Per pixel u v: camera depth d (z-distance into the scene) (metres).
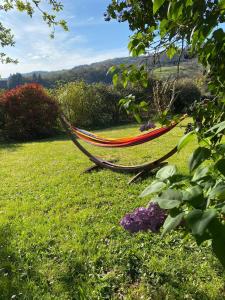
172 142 11.15
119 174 6.90
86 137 7.22
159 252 3.61
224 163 1.31
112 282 3.17
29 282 3.22
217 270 3.21
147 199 5.25
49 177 7.32
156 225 1.76
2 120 16.72
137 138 6.18
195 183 1.43
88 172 7.34
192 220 1.15
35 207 5.40
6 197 6.10
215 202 1.33
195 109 2.38
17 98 16.45
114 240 3.96
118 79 2.48
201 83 2.47
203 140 1.61
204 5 1.64
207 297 2.86
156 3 1.63
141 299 2.91
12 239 4.19
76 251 3.77
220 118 2.20
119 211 4.92
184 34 2.02
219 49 1.88
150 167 6.46
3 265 3.55
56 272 3.38
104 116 20.42
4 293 3.08
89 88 20.17
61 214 5.00
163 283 3.10
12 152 11.76
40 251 3.82
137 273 3.29
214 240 1.12
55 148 11.98
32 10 6.03
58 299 2.96
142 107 2.56
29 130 16.56
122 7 2.59
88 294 3.01
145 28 2.56
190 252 3.56
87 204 5.36
